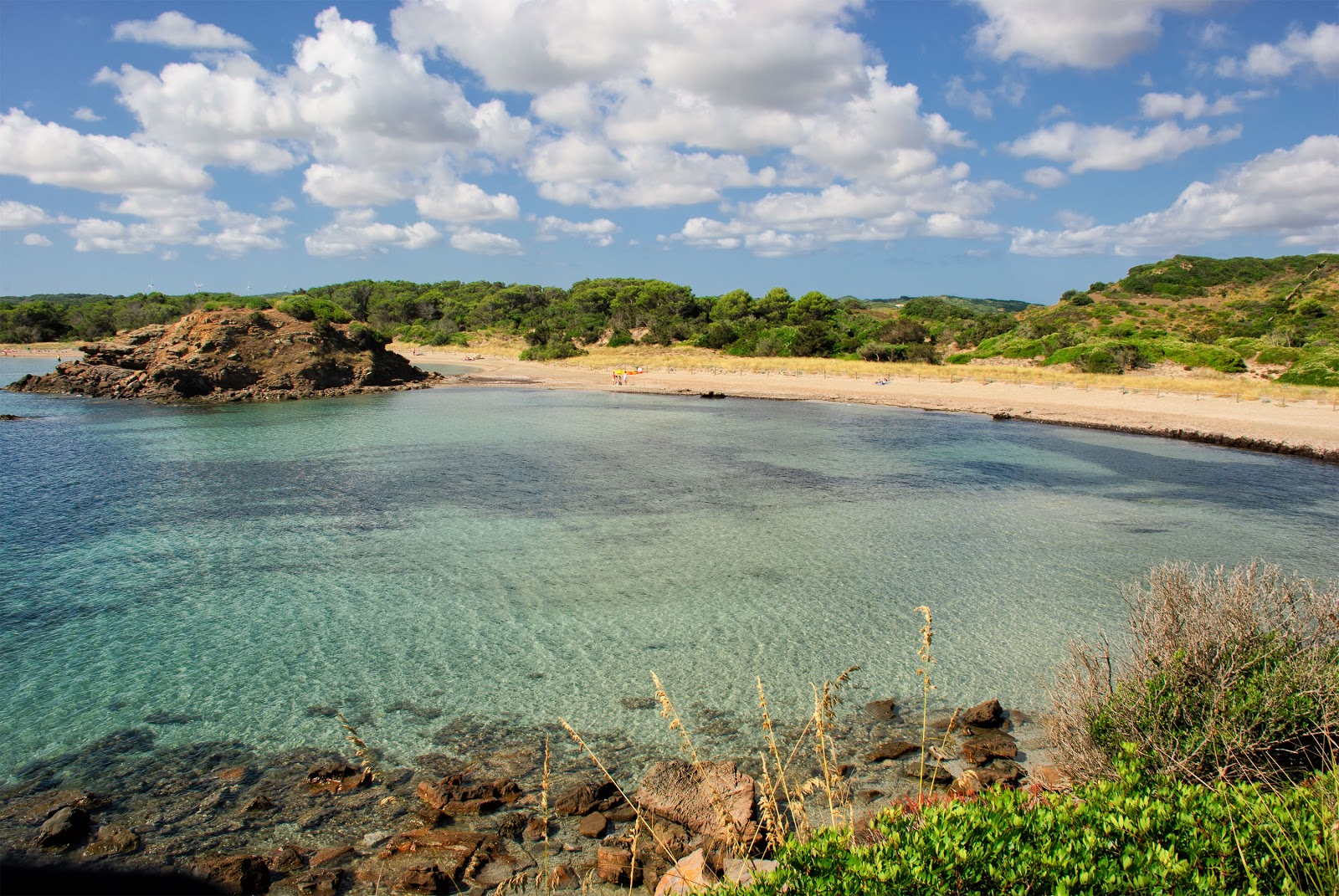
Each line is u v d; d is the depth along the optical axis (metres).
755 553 16.69
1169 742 6.58
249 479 25.00
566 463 27.86
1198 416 38.38
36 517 19.84
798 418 41.91
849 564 15.93
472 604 13.55
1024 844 4.49
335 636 12.16
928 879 4.19
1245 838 4.32
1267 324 79.56
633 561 16.03
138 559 16.19
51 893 6.44
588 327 108.62
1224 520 19.95
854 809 7.72
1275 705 6.34
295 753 8.88
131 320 113.25
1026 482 25.02
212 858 6.85
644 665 11.16
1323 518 20.34
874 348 76.50
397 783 8.29
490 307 131.88
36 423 40.22
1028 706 9.99
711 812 7.32
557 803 7.83
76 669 10.95
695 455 29.83
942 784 8.21
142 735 9.24
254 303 87.56
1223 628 7.04
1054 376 58.03
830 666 11.15
